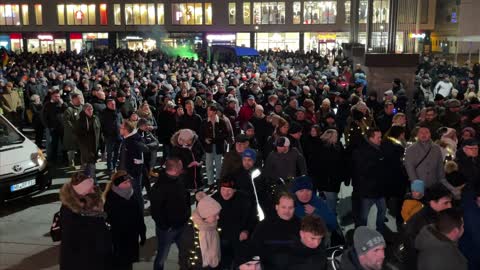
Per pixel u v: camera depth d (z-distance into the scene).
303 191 5.43
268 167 7.43
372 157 7.07
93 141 11.23
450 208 4.32
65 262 4.73
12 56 38.16
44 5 53.94
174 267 6.70
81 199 4.77
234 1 52.34
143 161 8.61
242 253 4.81
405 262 4.59
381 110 12.18
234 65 30.98
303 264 4.34
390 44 16.27
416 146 7.06
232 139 10.28
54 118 12.58
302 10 52.16
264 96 14.98
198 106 12.73
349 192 10.07
